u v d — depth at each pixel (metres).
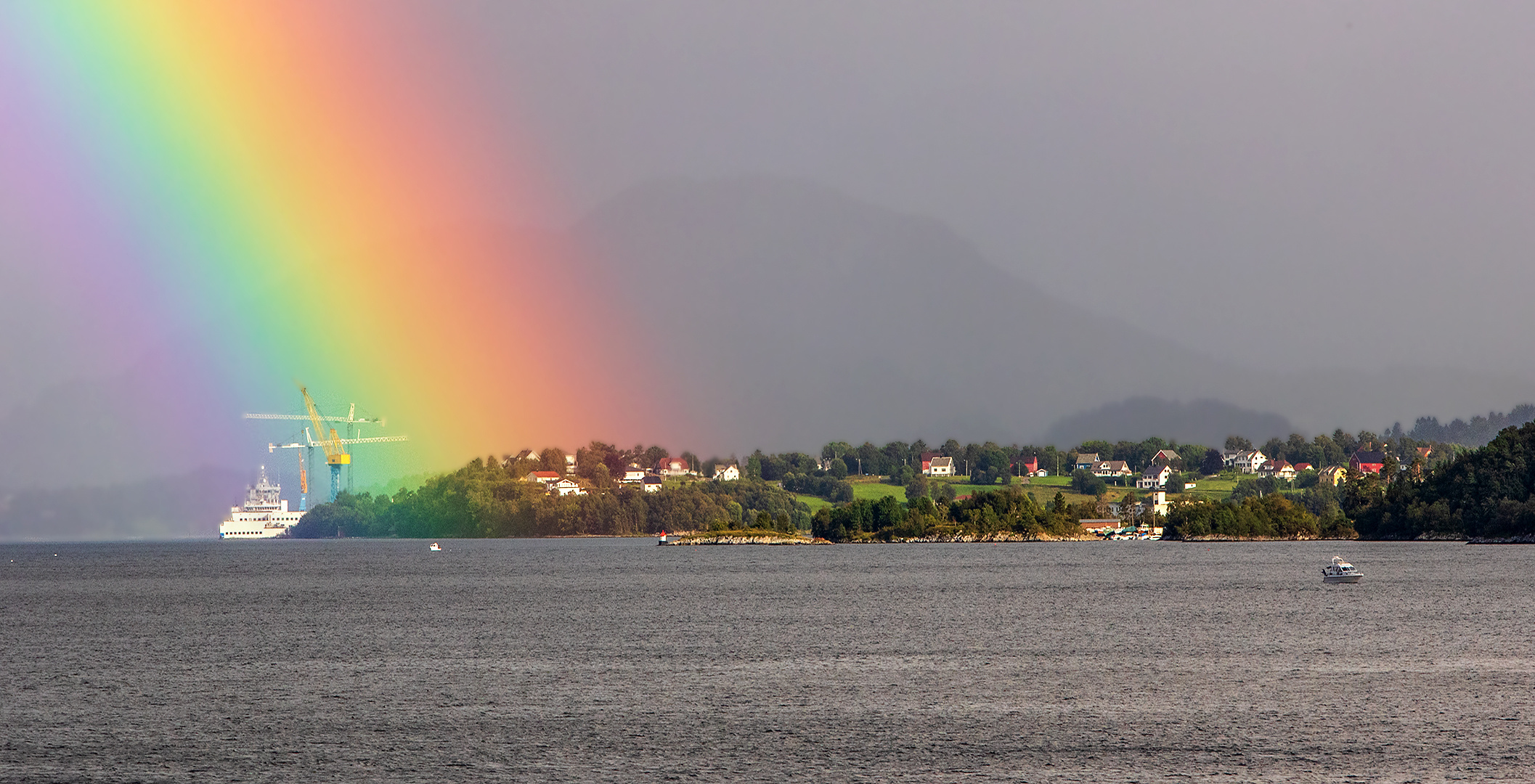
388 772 185.75
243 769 187.50
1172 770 182.75
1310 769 182.62
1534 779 176.00
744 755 194.38
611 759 192.12
